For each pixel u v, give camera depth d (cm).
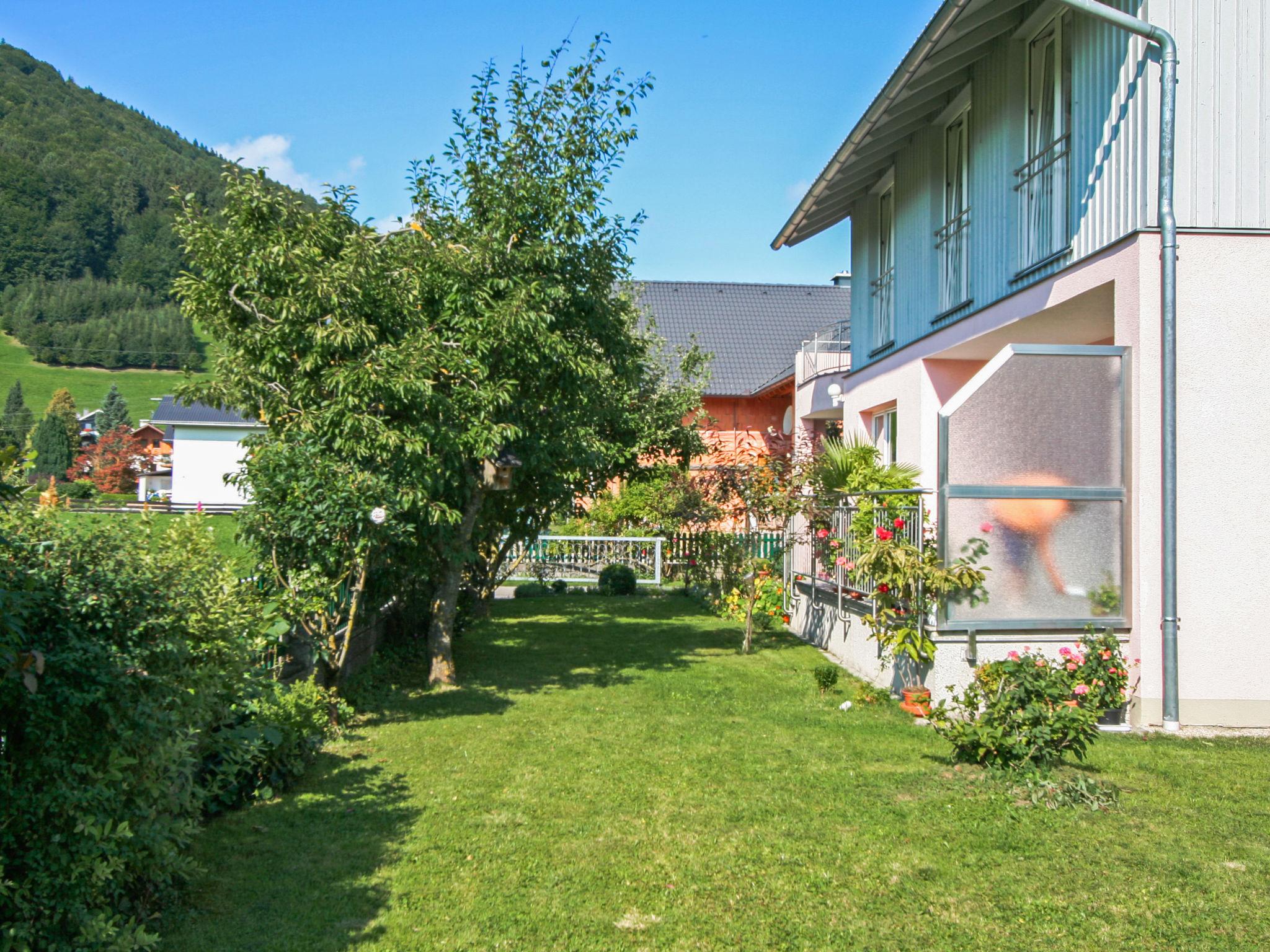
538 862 483
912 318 1215
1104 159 789
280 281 835
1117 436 770
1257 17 732
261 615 667
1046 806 551
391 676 1005
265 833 526
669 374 1928
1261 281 731
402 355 806
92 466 4656
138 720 359
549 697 907
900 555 782
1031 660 641
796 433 1708
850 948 389
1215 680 738
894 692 900
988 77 1009
